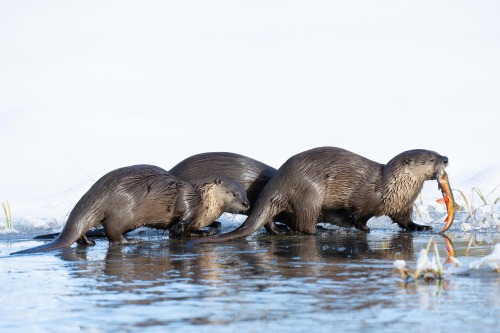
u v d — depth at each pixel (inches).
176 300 711.1
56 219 1397.6
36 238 1229.7
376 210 1225.4
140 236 1229.7
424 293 720.3
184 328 622.5
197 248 1065.5
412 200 1229.7
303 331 608.1
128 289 764.0
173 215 1169.4
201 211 1187.9
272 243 1109.7
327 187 1213.1
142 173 1144.8
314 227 1210.0
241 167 1272.1
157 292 746.8
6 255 1023.0
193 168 1259.8
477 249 998.4
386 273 823.7
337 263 899.4
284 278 804.6
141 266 904.3
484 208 1347.2
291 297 713.0
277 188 1203.2
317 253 991.0
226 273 842.2
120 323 640.4
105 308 688.4
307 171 1204.5
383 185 1216.2
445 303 682.2
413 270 810.8
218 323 634.2
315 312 659.4
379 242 1097.4
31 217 1433.3
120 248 1080.8
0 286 788.6
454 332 600.4
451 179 1654.8
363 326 617.6
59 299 727.1
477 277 788.0
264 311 666.8
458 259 907.4
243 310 671.1
